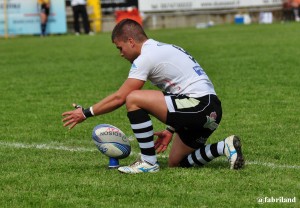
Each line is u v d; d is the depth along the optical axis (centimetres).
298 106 3412
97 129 2120
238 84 4228
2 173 2091
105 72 5128
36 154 2436
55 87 4397
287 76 4522
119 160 2308
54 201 1755
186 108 2053
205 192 1817
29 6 9656
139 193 1816
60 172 2092
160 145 2195
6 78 4938
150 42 2122
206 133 2122
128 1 11012
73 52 6944
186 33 9300
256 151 2411
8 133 2900
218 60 5588
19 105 3697
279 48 6488
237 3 11812
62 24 9888
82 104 3712
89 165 2206
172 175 2005
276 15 12025
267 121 3027
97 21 10800
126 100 2070
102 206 1709
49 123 3134
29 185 1923
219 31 9481
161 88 2145
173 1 11500
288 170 2083
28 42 8600
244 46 6856
